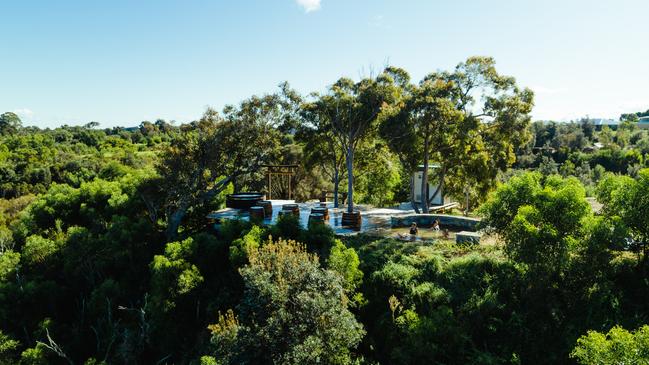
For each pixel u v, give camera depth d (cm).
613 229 1085
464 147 2269
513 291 1184
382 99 2066
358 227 1941
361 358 1131
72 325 1752
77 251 1886
